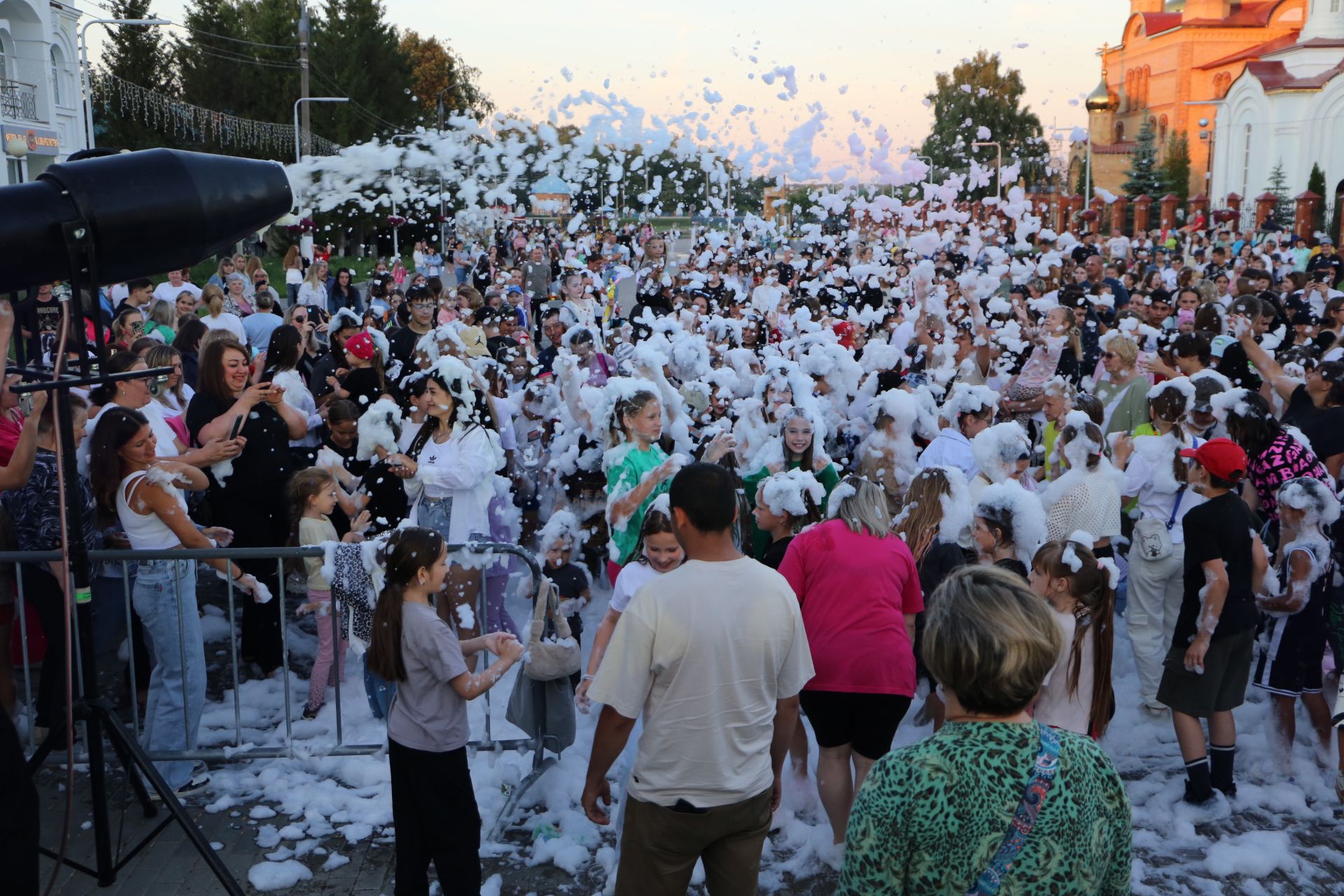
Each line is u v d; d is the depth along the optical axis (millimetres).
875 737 3881
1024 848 1942
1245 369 7379
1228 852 4078
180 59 41375
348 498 5625
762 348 8398
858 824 2029
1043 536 4301
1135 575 5266
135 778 4273
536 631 4414
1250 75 47562
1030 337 8055
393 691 4574
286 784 4582
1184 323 9758
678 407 5926
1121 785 2062
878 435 5457
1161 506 5250
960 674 2025
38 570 4652
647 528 3797
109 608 4867
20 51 28797
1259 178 47625
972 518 4637
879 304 10281
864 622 3855
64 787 4570
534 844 4160
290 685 5566
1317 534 4590
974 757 1985
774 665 3074
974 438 5156
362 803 4430
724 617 2994
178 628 4461
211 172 3660
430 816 3625
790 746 4453
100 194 3371
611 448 5176
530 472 6645
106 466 4523
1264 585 4613
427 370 5375
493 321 8742
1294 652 4582
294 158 40688
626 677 3006
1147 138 43969
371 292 12039
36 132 28641
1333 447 5828
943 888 1975
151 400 5742
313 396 7492
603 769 3207
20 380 4578
